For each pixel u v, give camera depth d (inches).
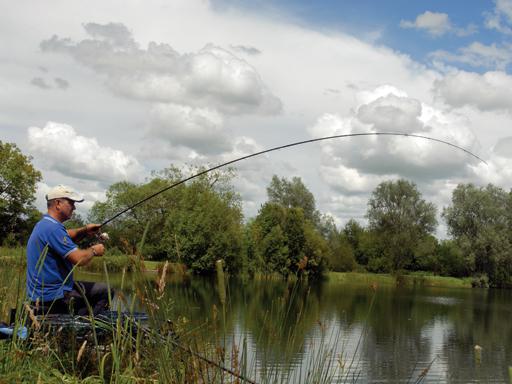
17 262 150.8
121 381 100.0
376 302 1136.2
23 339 119.0
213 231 1238.3
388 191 2311.8
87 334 127.4
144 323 123.1
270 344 121.5
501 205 2192.4
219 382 104.7
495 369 500.4
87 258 142.0
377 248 2383.1
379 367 451.2
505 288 2159.2
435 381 437.7
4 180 1502.2
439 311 1031.0
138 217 1136.2
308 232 1608.0
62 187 151.8
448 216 2194.9
